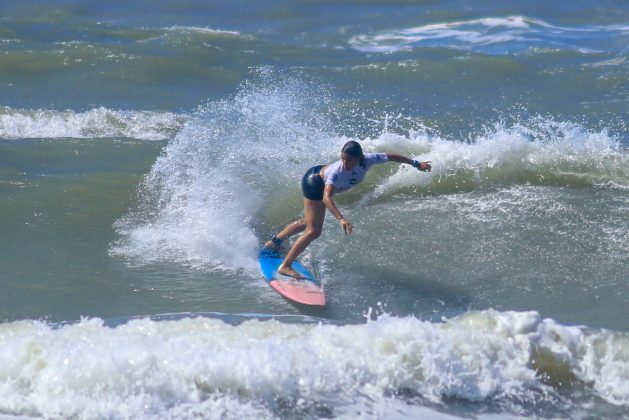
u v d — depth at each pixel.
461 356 25.42
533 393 24.73
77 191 43.34
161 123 57.19
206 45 78.06
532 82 68.75
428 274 35.19
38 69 68.88
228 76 69.94
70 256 36.34
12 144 51.62
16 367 24.28
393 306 32.53
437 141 47.44
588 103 63.56
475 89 67.00
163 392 23.52
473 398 24.42
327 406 23.67
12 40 77.06
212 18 90.19
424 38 84.25
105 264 35.78
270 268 35.41
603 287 33.66
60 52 72.44
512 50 79.00
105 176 45.69
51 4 92.31
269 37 83.56
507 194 42.41
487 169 44.06
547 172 43.94
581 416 23.91
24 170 46.69
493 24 89.19
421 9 95.06
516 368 25.34
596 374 25.52
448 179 43.72
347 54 77.81
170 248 37.59
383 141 47.16
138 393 23.44
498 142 45.22
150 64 71.19
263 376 24.02
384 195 42.84
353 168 32.97
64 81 66.88
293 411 23.41
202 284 34.31
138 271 35.28
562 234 38.12
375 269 35.66
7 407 23.00
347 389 24.31
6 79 66.56
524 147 45.00
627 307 31.94
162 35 80.75
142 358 24.12
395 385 24.59
